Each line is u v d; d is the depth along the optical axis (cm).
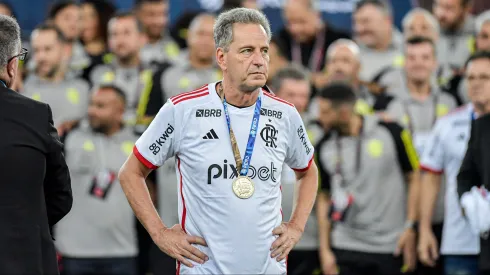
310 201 1512
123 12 2811
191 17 3123
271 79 2530
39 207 1334
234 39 1397
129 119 2694
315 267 2408
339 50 2592
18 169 1320
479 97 2144
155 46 3062
